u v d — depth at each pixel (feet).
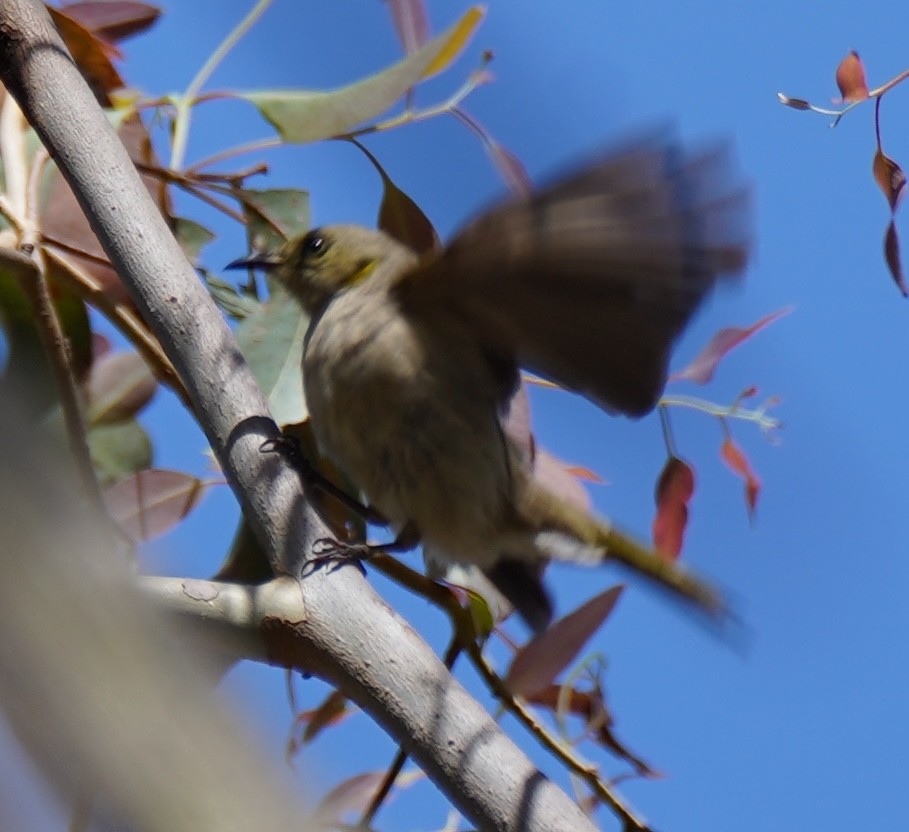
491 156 11.24
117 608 5.63
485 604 11.26
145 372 11.39
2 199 11.28
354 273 11.43
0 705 4.94
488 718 10.99
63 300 11.35
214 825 5.18
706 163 10.96
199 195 11.41
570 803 10.97
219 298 11.46
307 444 11.44
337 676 11.01
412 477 11.38
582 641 11.25
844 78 11.28
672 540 11.34
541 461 11.41
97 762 5.05
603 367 11.17
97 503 11.08
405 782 11.26
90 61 11.41
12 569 5.37
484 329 11.30
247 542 11.31
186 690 5.49
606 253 11.05
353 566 11.03
